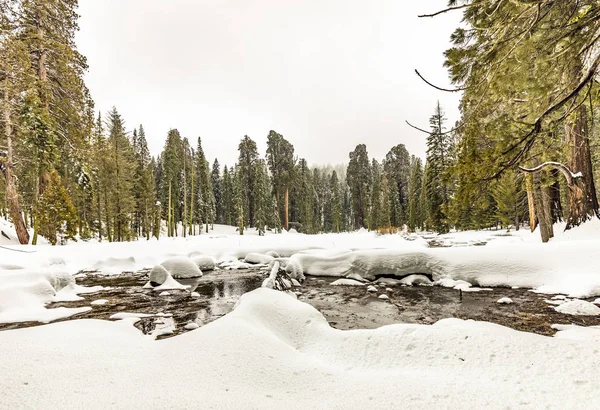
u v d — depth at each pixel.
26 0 17.91
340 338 4.68
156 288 11.54
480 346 3.88
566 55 3.85
